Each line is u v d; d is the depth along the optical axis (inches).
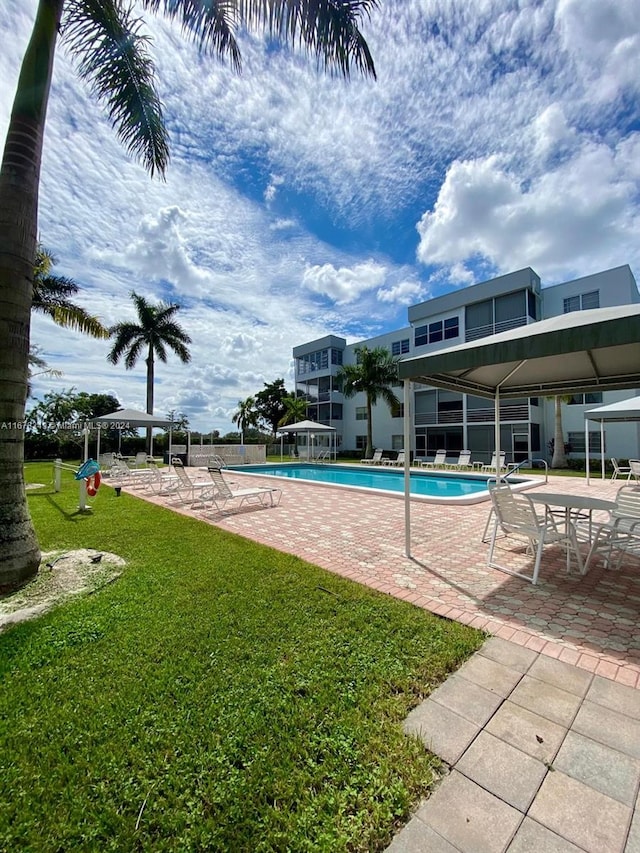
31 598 148.3
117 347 952.3
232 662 104.9
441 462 757.9
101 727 82.1
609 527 183.2
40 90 169.5
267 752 75.7
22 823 62.2
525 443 835.4
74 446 1029.8
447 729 81.8
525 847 58.2
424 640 116.1
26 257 165.0
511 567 183.9
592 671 102.1
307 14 193.8
